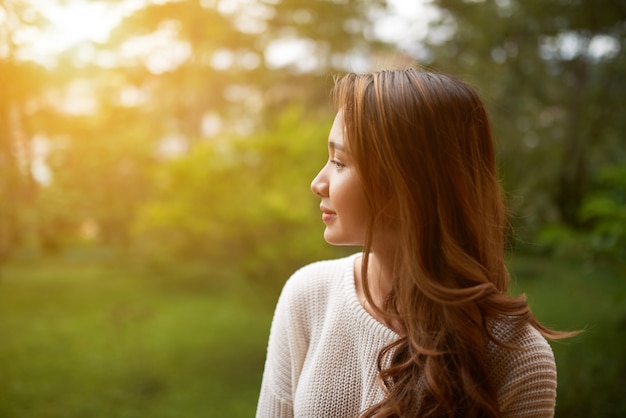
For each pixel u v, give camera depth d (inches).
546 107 431.8
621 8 372.8
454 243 32.0
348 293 37.0
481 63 412.8
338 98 35.0
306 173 211.0
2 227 348.5
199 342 239.3
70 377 191.8
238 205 207.9
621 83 415.2
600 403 149.0
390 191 32.8
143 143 425.1
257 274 218.8
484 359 31.7
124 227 434.3
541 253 412.8
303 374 37.5
